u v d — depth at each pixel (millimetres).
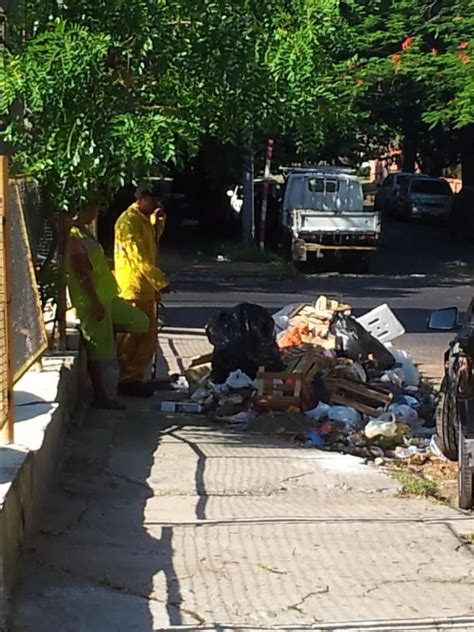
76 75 12172
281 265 32125
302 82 13414
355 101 24547
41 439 10625
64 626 9047
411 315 22562
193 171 39812
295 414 13789
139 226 14750
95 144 12438
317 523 10828
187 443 12891
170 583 9648
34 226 13148
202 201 41812
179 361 16906
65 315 13766
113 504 11039
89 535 10359
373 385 14453
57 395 11703
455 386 12016
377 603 9484
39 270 13555
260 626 9133
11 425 10281
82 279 13609
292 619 9234
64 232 13672
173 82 12898
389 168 78500
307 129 14047
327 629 9125
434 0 28188
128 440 12922
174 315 21797
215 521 10766
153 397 14844
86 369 14664
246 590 9594
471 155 46375
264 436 13398
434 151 48000
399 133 41844
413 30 27797
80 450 12289
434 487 11914
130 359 14828
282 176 43719
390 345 17281
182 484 11594
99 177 12859
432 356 18344
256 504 11227
